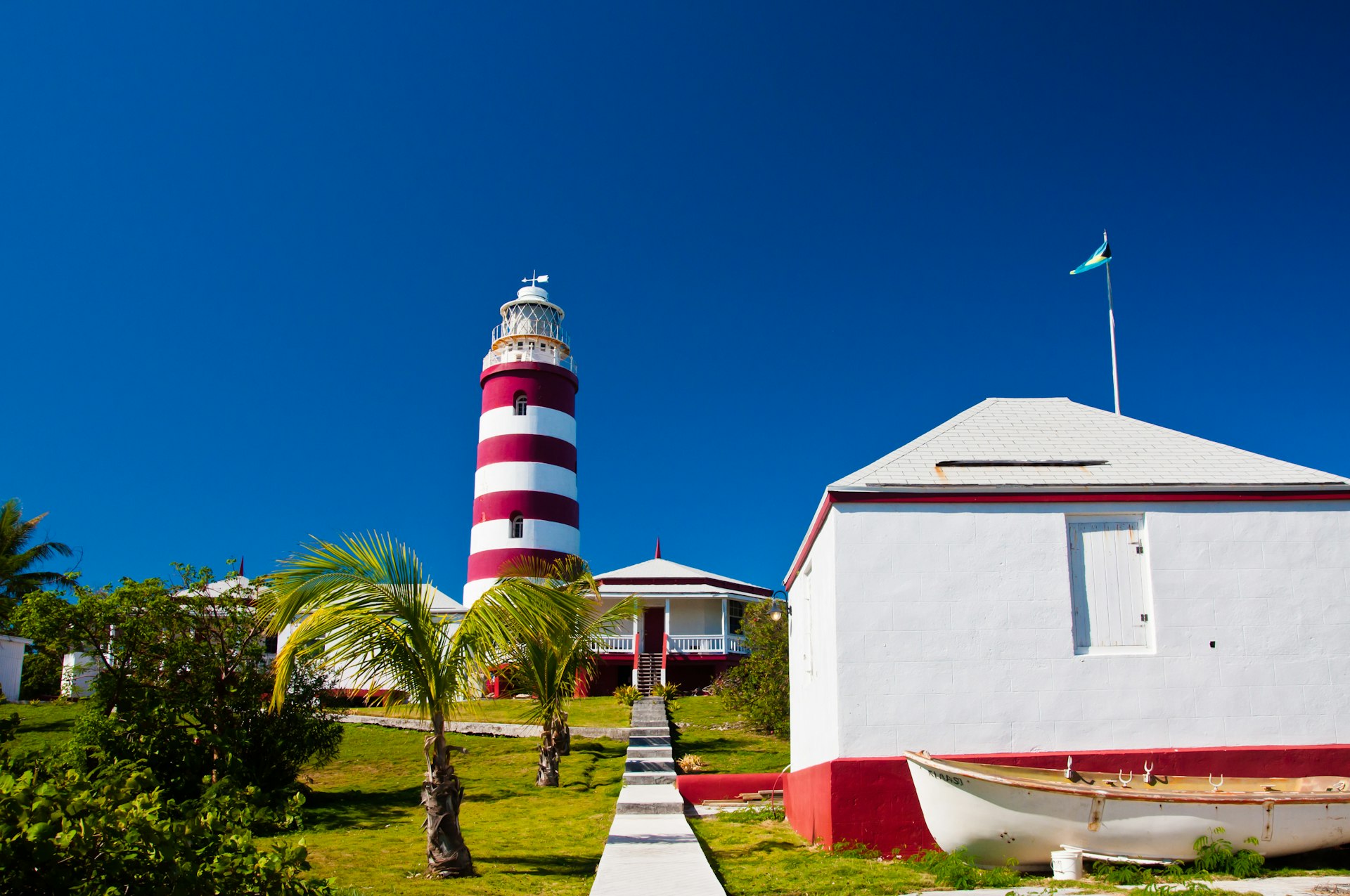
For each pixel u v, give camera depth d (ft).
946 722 40.19
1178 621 41.34
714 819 55.72
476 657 39.55
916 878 34.78
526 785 72.95
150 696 59.00
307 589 38.68
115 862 19.48
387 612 38.93
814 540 48.96
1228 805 34.50
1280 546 42.11
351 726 103.71
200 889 20.33
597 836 48.96
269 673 64.23
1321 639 41.24
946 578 41.50
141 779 23.86
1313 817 34.60
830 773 39.88
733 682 108.27
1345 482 42.98
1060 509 42.32
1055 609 41.19
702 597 142.72
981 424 49.70
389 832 52.70
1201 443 47.67
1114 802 34.63
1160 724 40.29
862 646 40.91
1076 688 40.50
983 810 35.60
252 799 27.48
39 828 18.39
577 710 114.32
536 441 149.07
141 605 61.05
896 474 43.52
